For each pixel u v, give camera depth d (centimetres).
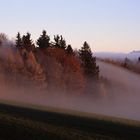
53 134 2552
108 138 2655
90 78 8531
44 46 8938
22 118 2934
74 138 2523
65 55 8194
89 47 8962
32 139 2394
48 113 3409
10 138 2367
